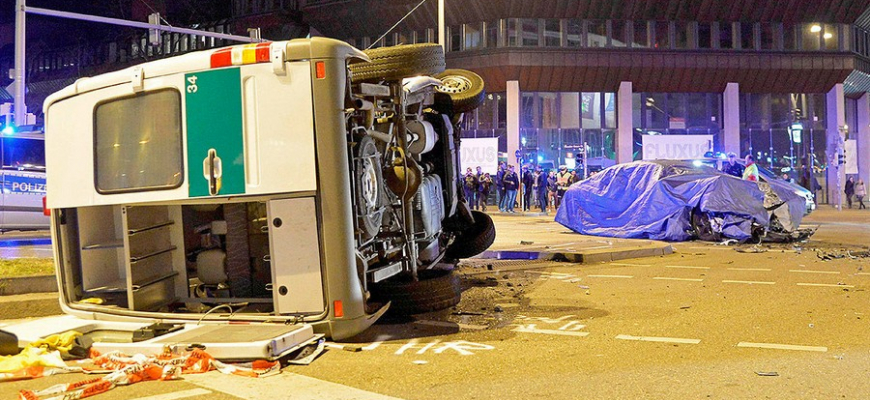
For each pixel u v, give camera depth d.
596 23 43.69
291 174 6.23
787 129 45.53
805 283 9.99
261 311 6.91
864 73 45.41
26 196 16.41
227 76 6.32
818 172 45.78
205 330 6.20
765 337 6.70
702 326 7.23
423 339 6.77
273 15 49.00
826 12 43.66
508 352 6.23
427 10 44.06
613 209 18.11
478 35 44.09
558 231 20.27
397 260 8.00
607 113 45.50
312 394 5.02
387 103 7.84
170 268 7.40
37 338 6.14
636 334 6.91
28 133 16.55
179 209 7.41
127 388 5.19
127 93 6.63
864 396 4.83
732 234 15.84
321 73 6.20
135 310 6.91
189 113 6.40
